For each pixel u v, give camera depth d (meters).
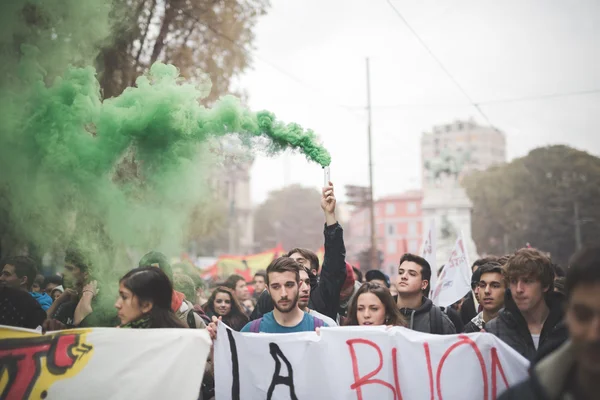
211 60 15.82
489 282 5.48
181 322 4.17
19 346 4.03
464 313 7.96
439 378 4.36
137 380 3.94
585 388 2.07
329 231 5.34
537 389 2.18
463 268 7.81
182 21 14.98
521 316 4.53
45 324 4.90
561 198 65.75
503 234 70.56
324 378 4.39
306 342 4.43
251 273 18.67
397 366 4.41
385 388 4.39
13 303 4.79
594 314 2.02
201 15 15.30
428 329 5.33
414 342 4.42
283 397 4.36
